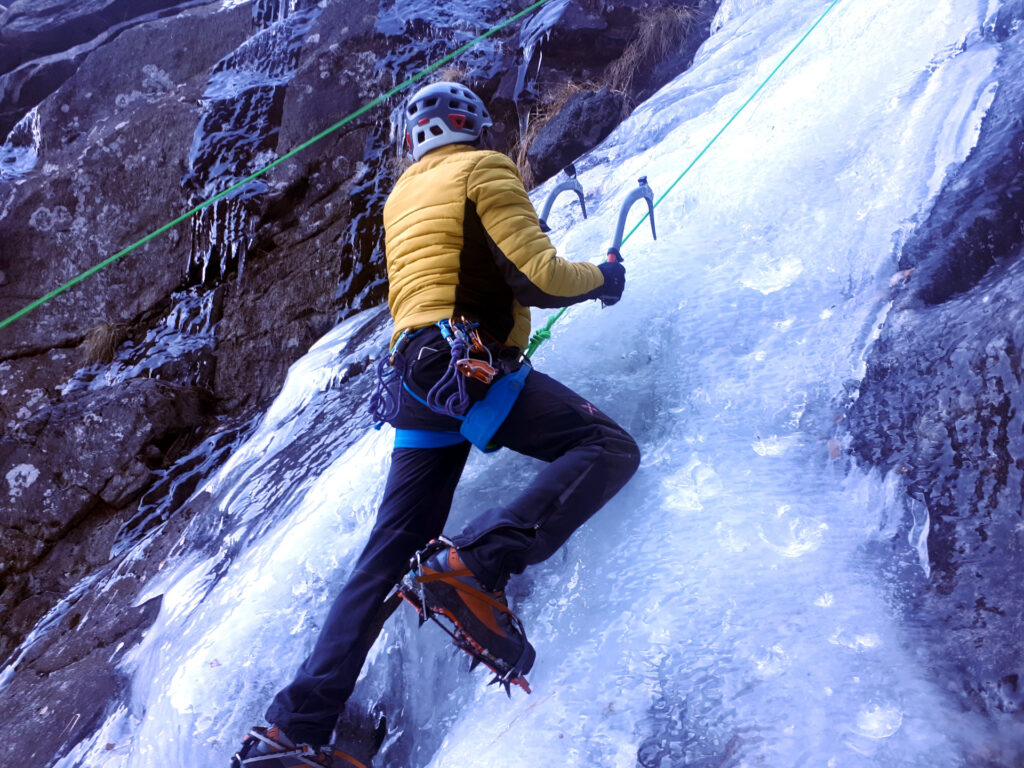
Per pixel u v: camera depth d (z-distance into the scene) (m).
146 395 5.46
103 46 7.81
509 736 1.62
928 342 1.94
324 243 5.96
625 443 1.84
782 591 1.64
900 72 2.71
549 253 1.80
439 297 1.83
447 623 1.93
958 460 1.74
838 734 1.39
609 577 1.81
